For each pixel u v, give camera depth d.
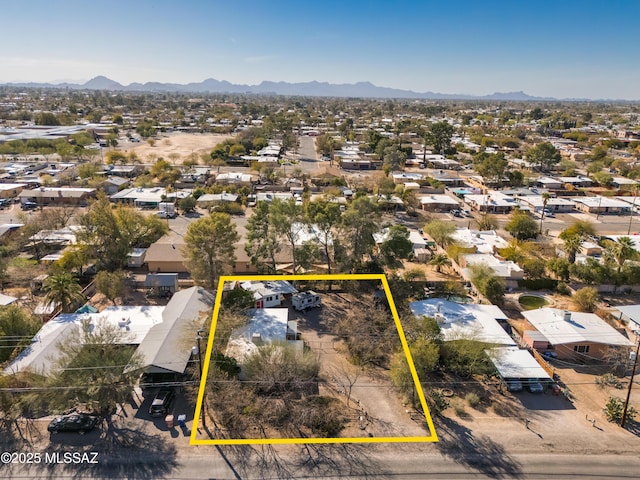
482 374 36.69
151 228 62.97
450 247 62.38
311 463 27.36
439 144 150.38
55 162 121.75
